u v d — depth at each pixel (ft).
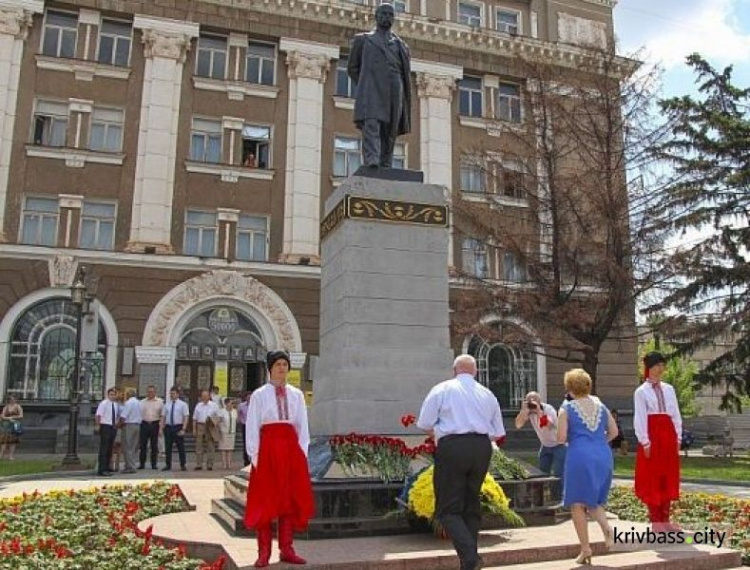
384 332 32.55
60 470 54.85
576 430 21.80
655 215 78.18
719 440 105.50
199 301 85.35
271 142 93.56
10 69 84.33
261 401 20.81
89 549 21.67
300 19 96.53
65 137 86.22
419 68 101.19
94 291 78.95
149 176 86.58
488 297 76.28
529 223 80.12
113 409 53.31
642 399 25.71
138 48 90.02
